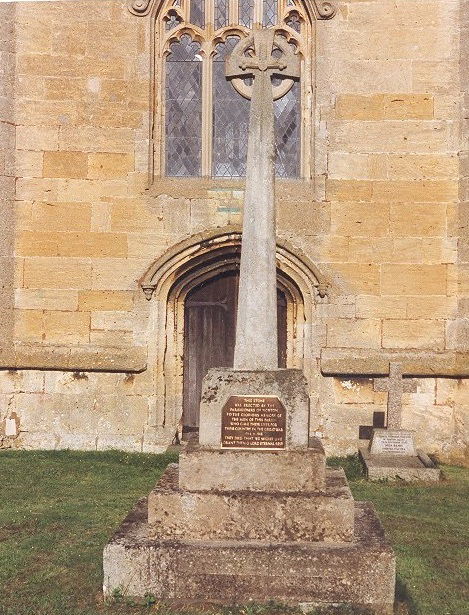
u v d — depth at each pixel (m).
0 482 9.25
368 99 11.38
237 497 5.23
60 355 11.34
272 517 5.21
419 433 11.22
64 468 10.09
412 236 11.30
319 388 11.34
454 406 11.19
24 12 11.49
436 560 6.44
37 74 11.48
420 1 11.34
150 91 11.48
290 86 6.03
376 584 4.97
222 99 11.91
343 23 11.43
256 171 5.74
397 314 11.28
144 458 10.82
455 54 11.30
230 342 11.97
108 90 11.47
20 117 11.45
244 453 5.36
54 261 11.41
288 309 11.65
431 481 9.67
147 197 11.42
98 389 11.41
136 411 11.39
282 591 4.99
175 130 11.90
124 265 11.41
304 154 11.63
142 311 11.41
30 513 7.77
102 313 11.41
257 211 5.71
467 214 11.15
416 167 11.31
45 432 11.40
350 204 11.36
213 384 5.51
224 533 5.22
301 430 5.43
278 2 11.77
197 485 5.35
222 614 4.87
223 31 11.81
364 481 9.66
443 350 11.22
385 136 11.35
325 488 5.40
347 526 5.18
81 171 11.44
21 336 11.40
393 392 10.63
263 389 5.46
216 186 11.48
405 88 11.33
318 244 11.37
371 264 11.32
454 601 5.44
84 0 11.47
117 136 11.45
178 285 11.70
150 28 11.49
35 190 11.42
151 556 5.06
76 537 6.91
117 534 5.35
